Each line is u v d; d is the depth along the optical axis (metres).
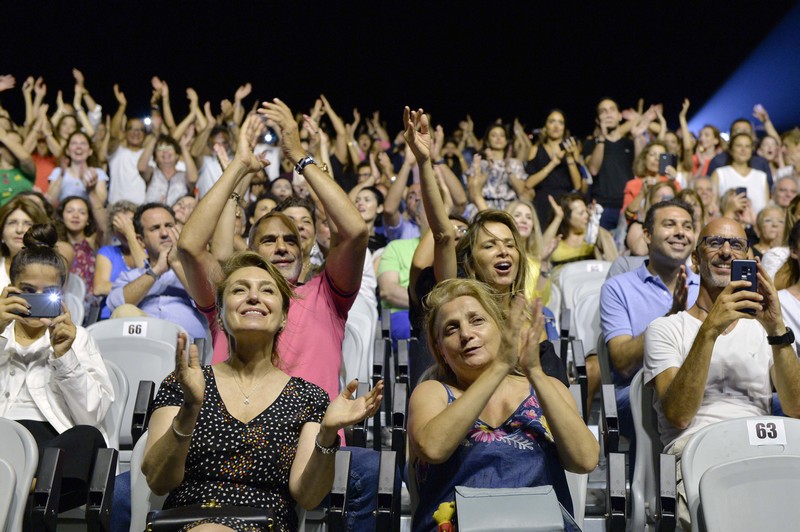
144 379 4.47
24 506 3.18
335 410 2.91
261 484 3.07
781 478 3.16
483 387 2.95
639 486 3.66
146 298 5.35
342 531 3.24
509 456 3.07
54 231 4.76
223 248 4.15
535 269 5.43
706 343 3.49
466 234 4.10
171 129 10.84
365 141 11.41
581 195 7.09
